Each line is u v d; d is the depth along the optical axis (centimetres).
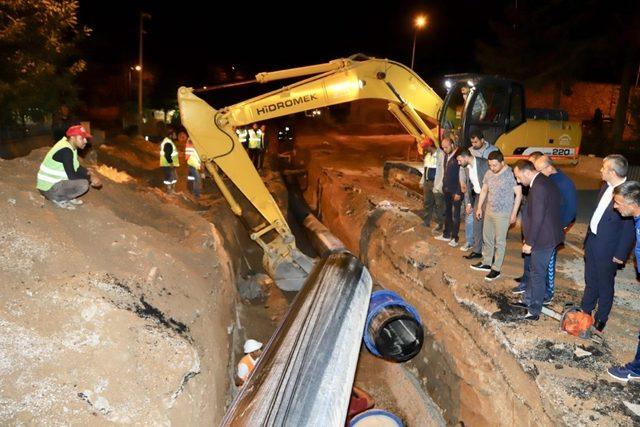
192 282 698
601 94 3094
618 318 671
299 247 1489
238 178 973
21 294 496
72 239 607
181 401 488
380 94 1043
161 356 491
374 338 728
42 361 451
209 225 1005
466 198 880
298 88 966
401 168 1518
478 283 775
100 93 4056
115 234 676
